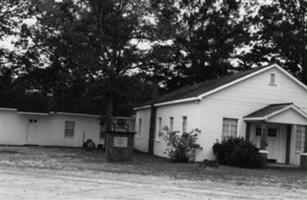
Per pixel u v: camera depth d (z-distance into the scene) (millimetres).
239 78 30641
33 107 41875
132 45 39344
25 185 14367
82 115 43594
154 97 42062
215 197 13906
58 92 42375
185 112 32250
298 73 49938
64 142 43312
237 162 27875
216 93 30422
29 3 42531
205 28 52438
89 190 14031
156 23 39438
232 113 30609
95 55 38125
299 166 30203
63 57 41625
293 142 31734
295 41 48625
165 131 34125
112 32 37844
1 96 42281
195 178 19703
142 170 22312
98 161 26688
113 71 38031
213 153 29922
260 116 29219
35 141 42438
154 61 39594
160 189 15141
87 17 38375
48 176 17312
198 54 50844
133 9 38750
